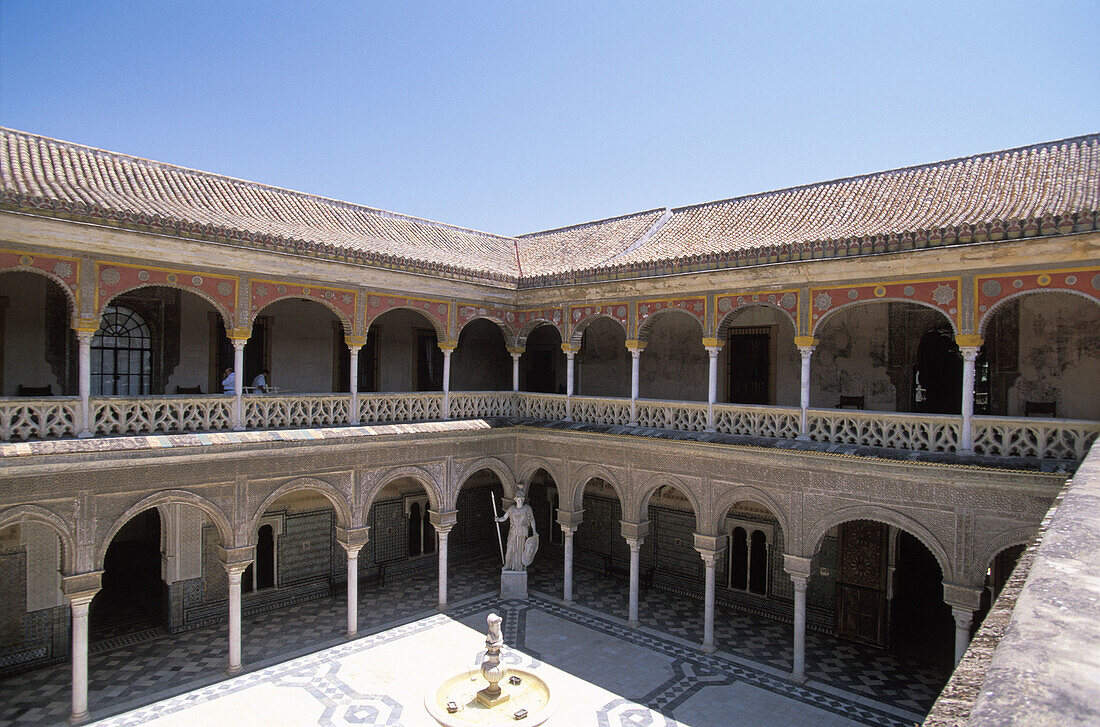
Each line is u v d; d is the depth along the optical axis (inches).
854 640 541.3
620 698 430.0
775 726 399.5
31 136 497.7
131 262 421.4
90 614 566.6
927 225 440.1
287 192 652.7
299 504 618.8
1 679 458.0
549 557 788.6
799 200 607.8
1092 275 363.6
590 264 624.7
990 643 77.1
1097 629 68.2
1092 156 470.0
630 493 556.4
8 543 470.0
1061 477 359.9
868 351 546.3
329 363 650.2
